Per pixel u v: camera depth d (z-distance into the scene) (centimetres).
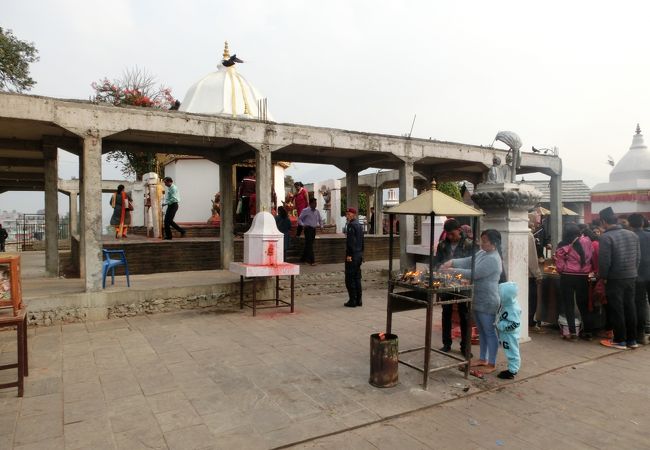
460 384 491
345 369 538
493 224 655
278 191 1770
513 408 435
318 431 382
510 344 509
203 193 1648
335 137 1044
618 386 494
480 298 528
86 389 473
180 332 709
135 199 1831
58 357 582
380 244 1569
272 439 368
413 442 368
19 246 2322
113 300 807
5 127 882
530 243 693
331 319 804
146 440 365
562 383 501
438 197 490
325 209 2120
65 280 1015
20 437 370
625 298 634
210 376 512
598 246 656
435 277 512
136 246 1116
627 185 1433
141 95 2091
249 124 938
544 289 721
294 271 848
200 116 890
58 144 991
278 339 670
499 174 664
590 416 420
